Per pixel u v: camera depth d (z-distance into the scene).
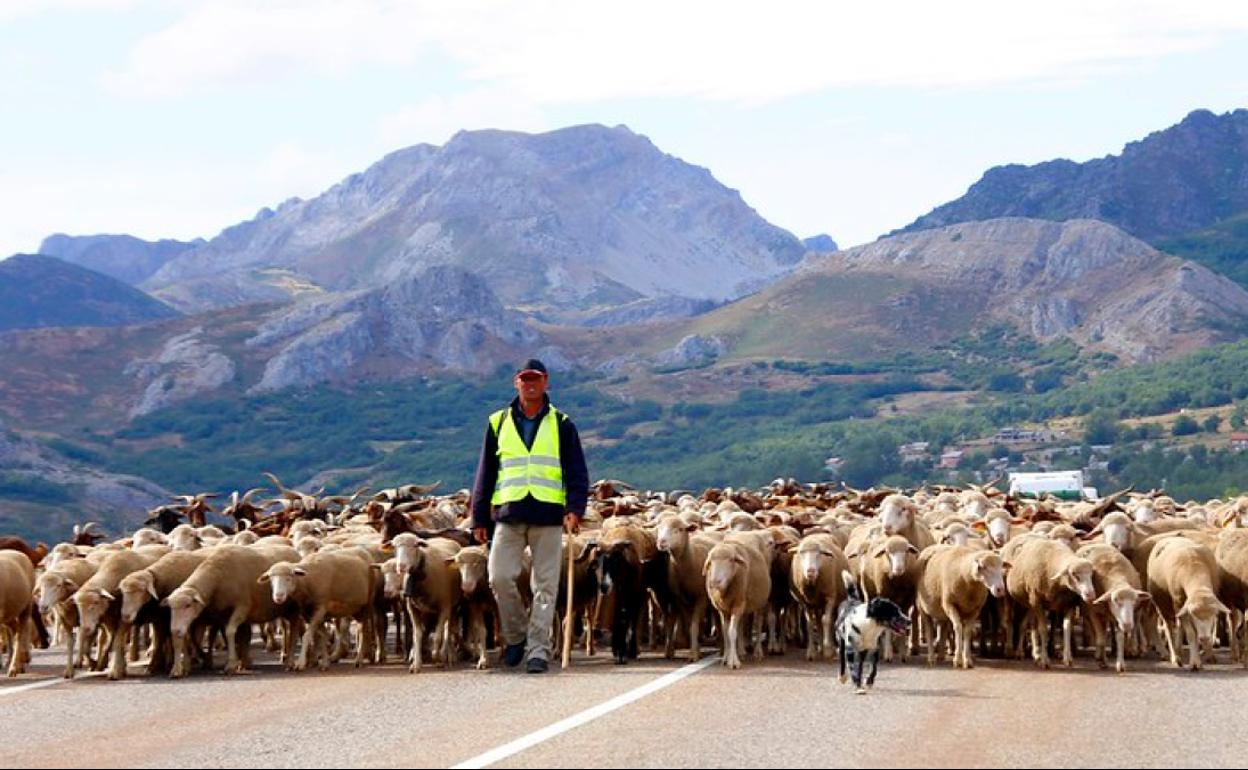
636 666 20.25
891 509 24.44
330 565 21.08
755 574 20.91
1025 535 22.56
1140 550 23.66
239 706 16.80
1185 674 19.66
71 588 21.28
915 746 13.71
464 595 20.89
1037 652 21.05
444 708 16.12
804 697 16.81
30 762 13.54
